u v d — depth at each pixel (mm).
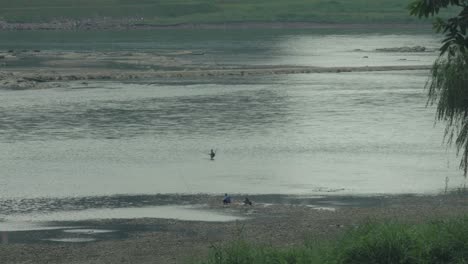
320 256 114750
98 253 151875
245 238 160500
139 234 168500
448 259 113062
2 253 152375
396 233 117312
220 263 119125
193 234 166875
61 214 189000
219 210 192500
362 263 113500
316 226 171000
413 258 112500
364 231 122812
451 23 90938
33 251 153750
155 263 143000
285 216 184125
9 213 190125
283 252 118938
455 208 189000
